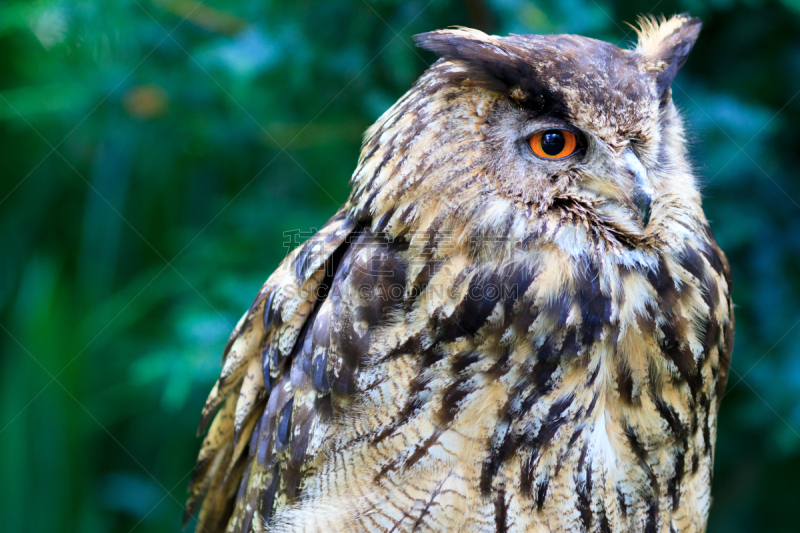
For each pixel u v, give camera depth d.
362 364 4.35
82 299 5.59
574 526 4.36
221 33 4.88
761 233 4.70
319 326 4.36
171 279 5.30
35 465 4.92
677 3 4.65
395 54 4.66
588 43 4.36
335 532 4.36
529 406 4.34
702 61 4.72
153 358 4.75
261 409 4.44
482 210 4.33
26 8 5.21
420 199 4.34
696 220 4.38
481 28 4.62
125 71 4.95
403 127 4.35
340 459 4.36
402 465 4.34
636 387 4.35
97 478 5.60
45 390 5.00
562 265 4.34
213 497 4.49
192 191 5.89
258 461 4.41
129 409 5.81
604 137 4.34
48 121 6.05
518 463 4.34
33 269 5.44
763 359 4.70
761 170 4.68
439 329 4.34
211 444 4.48
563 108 4.34
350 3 4.68
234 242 4.95
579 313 4.34
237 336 4.45
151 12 4.88
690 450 4.38
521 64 4.32
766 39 4.71
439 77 4.34
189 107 4.96
